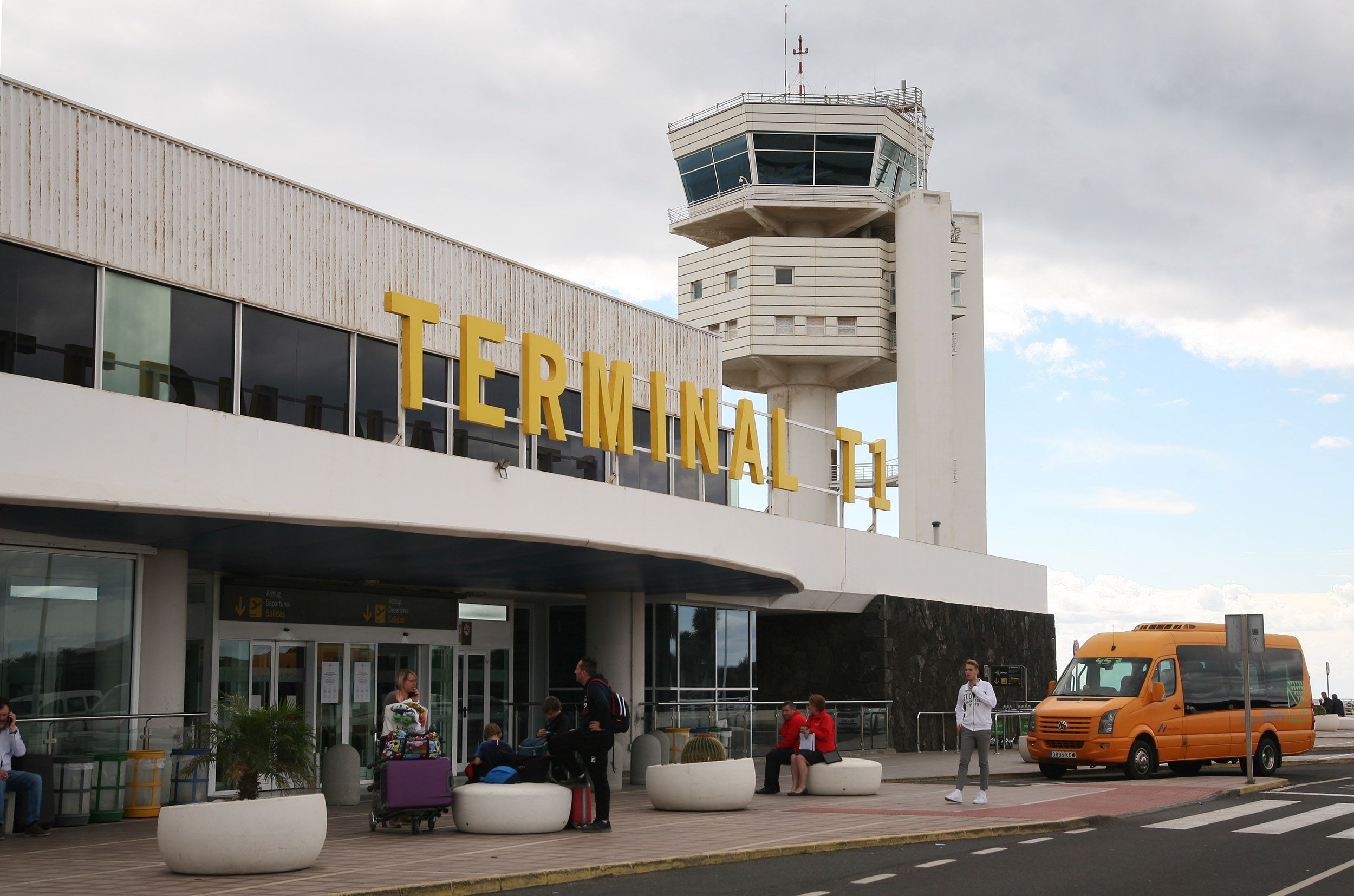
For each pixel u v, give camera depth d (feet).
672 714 82.64
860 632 117.80
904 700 118.01
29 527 49.96
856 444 119.96
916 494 179.83
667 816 54.75
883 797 62.90
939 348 181.68
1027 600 148.97
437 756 48.47
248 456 56.49
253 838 36.94
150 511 44.62
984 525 193.47
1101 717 76.64
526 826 47.34
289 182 68.28
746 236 197.47
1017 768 87.92
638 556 63.57
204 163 63.62
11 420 48.55
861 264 184.65
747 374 196.13
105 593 55.72
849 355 183.01
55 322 56.03
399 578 72.95
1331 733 156.46
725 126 187.21
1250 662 84.17
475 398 75.51
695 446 96.02
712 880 37.58
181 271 61.82
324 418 69.21
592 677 50.26
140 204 60.18
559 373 81.56
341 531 51.39
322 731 71.05
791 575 80.74
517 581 76.89
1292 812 56.80
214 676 64.90
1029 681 144.56
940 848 44.73
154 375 60.23
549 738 49.98
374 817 48.65
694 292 192.34
